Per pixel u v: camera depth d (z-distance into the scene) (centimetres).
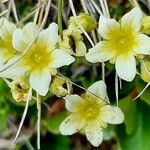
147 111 14
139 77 13
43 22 12
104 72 13
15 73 11
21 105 14
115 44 11
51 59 11
